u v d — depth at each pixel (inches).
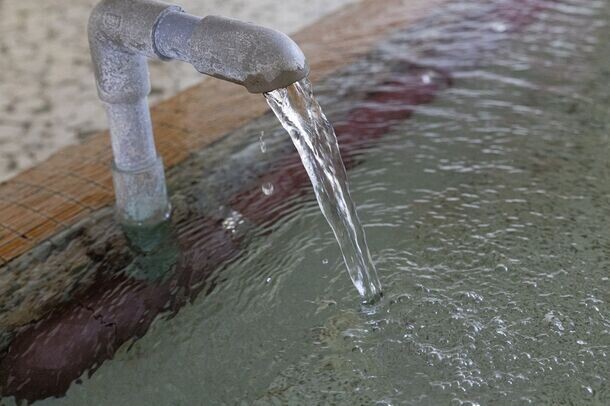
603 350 47.5
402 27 101.0
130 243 60.2
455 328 50.0
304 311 52.7
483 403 44.4
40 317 52.9
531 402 44.3
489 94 82.4
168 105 82.4
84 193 66.4
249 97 83.7
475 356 47.7
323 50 94.6
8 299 54.4
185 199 65.5
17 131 79.8
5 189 67.6
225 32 44.3
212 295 54.7
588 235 58.4
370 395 45.6
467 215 61.8
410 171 68.4
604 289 52.6
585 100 80.0
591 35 96.2
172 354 49.7
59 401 46.4
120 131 58.1
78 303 54.2
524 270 54.9
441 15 104.8
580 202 62.7
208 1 118.6
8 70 97.9
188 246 59.9
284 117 47.3
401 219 61.7
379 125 76.4
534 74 86.4
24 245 59.7
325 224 61.8
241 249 59.3
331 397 45.7
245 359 49.0
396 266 56.1
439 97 82.0
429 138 73.9
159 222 62.2
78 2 125.1
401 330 50.3
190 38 45.9
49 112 84.5
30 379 47.9
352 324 51.1
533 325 49.8
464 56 91.8
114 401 46.4
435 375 46.6
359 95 82.6
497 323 50.2
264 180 68.1
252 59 42.6
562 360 46.9
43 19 117.6
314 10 111.7
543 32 97.8
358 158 70.7
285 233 61.0
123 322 52.4
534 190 64.7
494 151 71.2
